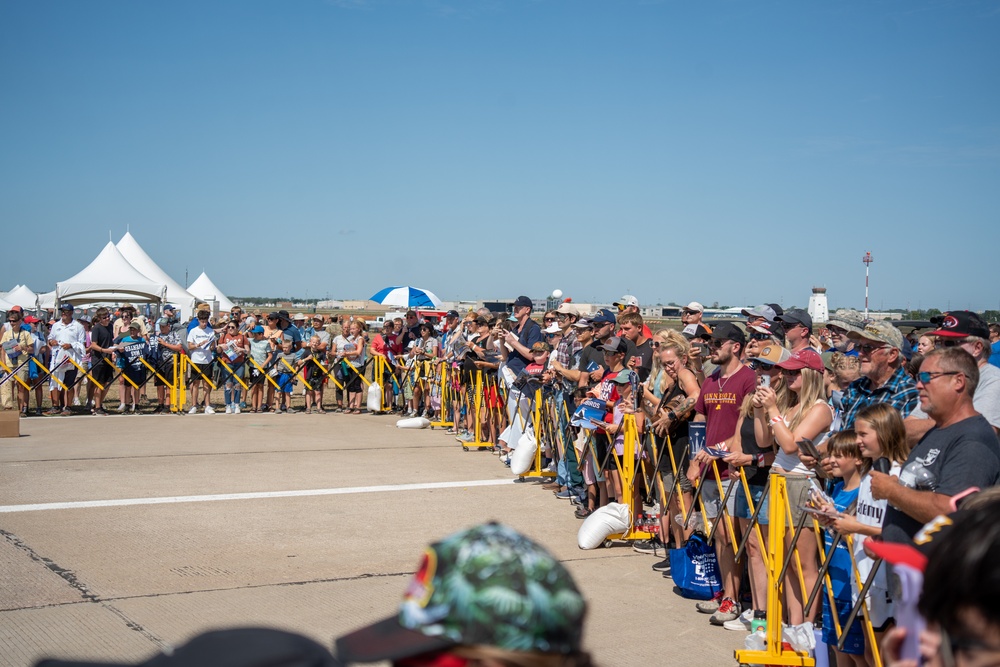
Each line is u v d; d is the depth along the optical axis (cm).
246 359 1597
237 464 1083
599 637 545
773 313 812
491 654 127
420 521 822
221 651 135
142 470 1032
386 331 1659
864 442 425
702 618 582
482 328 1266
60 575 639
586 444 816
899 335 544
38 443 1214
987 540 143
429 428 1438
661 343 696
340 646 141
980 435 367
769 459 559
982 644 141
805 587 505
